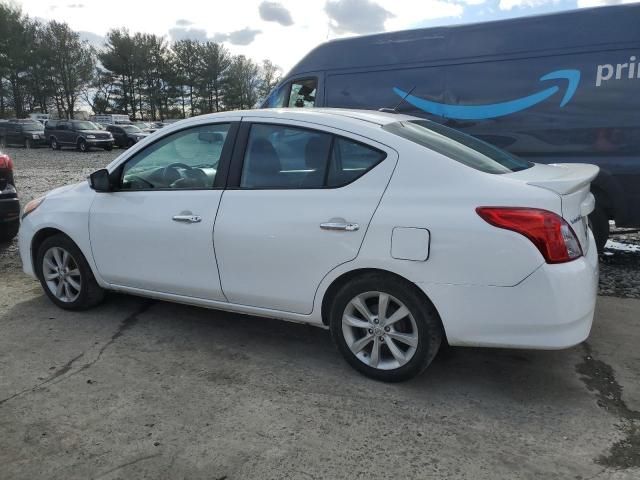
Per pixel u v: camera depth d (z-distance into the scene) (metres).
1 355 3.70
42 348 3.81
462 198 2.90
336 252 3.17
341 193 3.20
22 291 5.05
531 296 2.77
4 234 6.56
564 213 2.82
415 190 3.02
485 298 2.85
